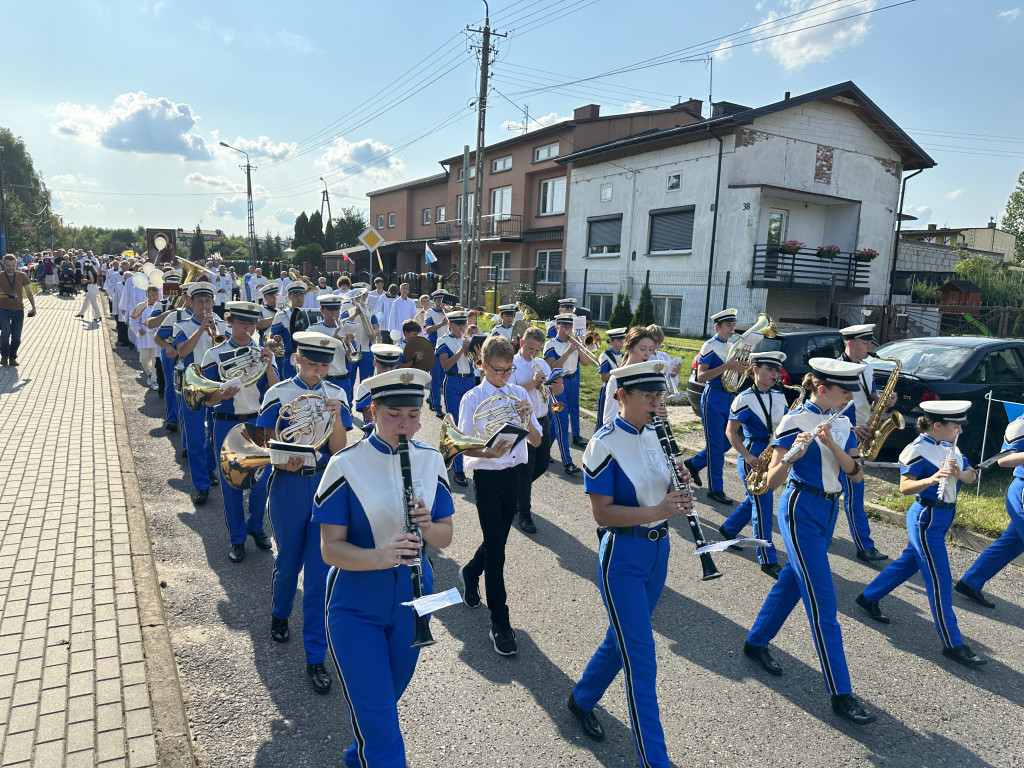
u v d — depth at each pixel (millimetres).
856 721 3523
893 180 25094
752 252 21578
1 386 10508
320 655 3711
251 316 5336
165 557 5238
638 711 2912
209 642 4086
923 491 4402
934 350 8289
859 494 5758
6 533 5262
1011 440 4996
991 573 4973
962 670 4141
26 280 12094
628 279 25812
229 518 5168
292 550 3932
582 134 30766
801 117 22688
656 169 24547
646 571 3096
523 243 33438
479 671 3941
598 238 27938
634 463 3115
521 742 3326
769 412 5605
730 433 5625
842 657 3613
